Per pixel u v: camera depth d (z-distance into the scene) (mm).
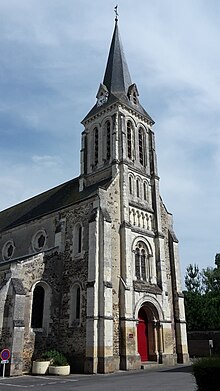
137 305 29188
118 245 30156
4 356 20750
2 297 26547
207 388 11438
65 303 29781
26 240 37281
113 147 34594
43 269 29797
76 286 29750
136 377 22172
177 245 36094
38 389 17844
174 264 35000
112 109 37062
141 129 38688
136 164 35969
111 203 31125
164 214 36875
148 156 37625
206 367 11586
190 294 49688
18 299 26328
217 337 39500
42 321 28828
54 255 31031
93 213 29578
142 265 32125
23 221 39062
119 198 32031
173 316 33375
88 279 27781
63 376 23922
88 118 39219
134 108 38219
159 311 31156
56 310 29594
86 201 31500
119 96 38375
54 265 30734
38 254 29859
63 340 28547
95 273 27531
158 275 32781
